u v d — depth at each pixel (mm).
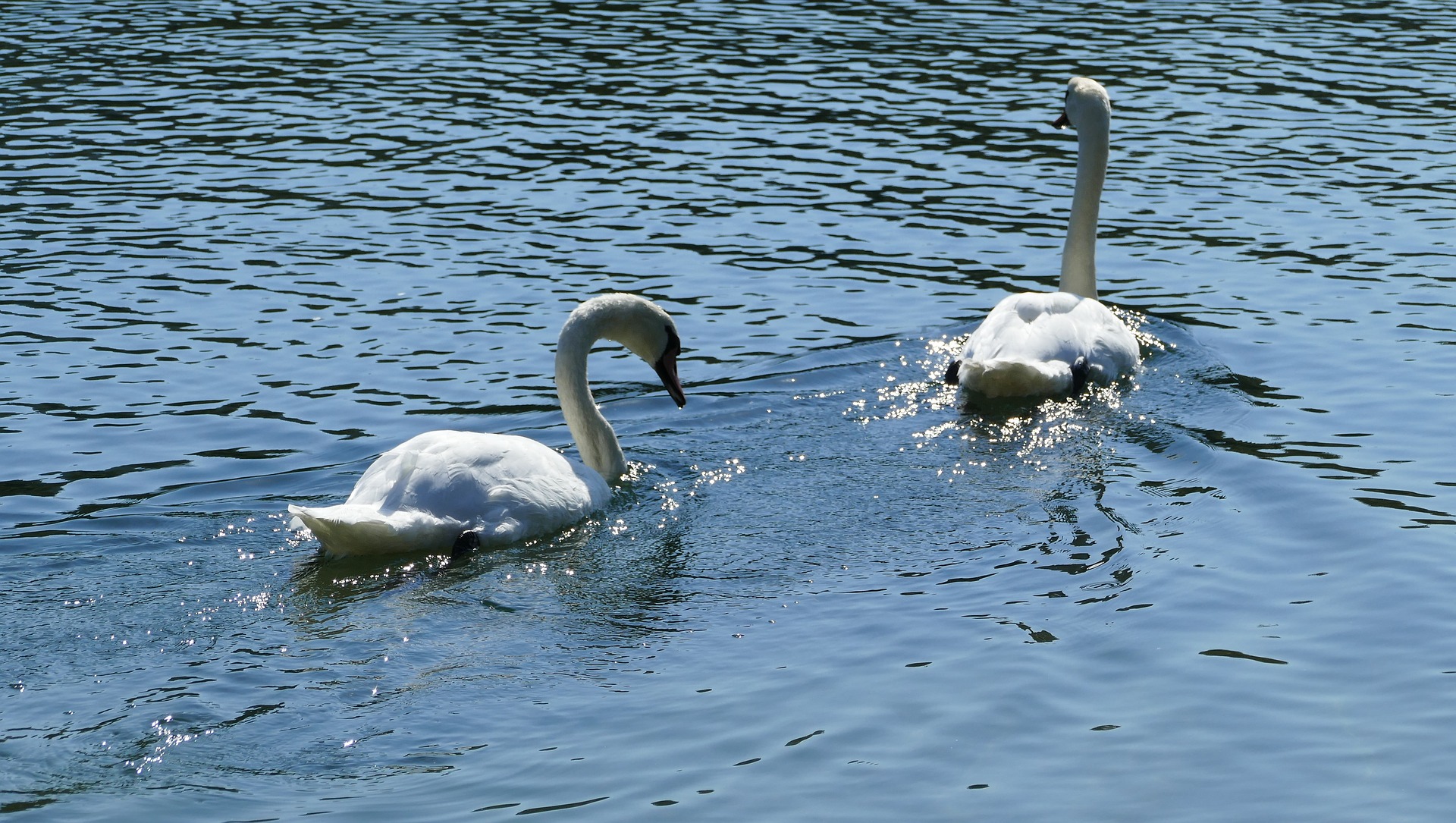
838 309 17578
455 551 11336
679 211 21109
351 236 20016
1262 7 34625
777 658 9680
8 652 9703
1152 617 10141
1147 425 13930
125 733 8703
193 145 24406
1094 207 17016
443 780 8273
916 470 13086
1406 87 27328
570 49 30906
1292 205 21141
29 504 12375
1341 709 8969
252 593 10703
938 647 9773
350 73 29219
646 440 14055
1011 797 8086
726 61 29688
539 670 9562
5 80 28688
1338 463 12781
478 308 17453
